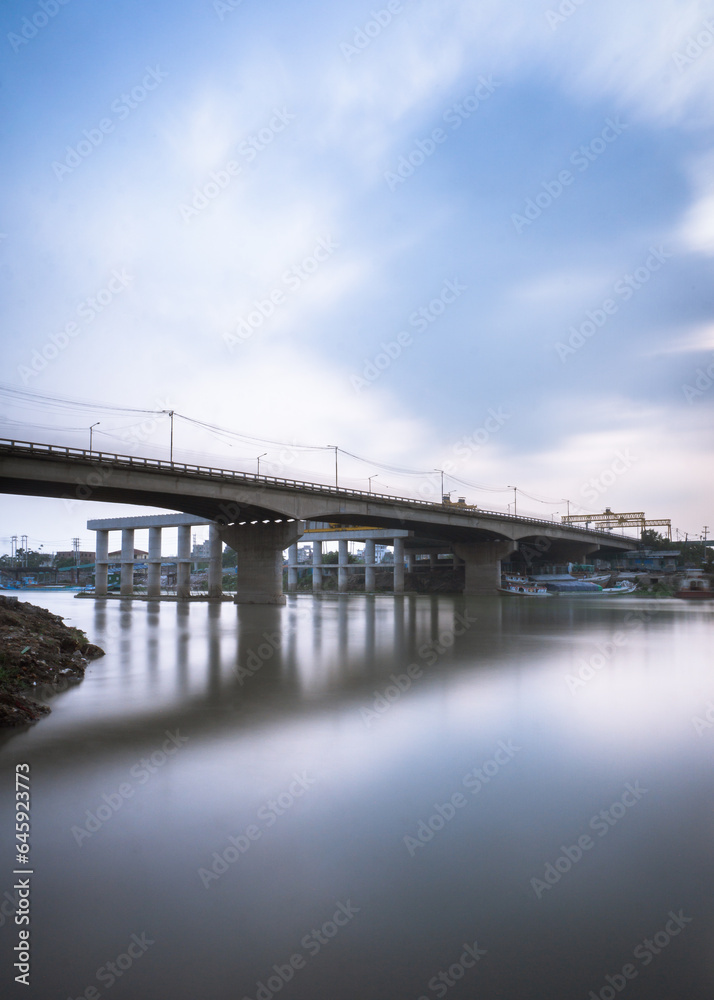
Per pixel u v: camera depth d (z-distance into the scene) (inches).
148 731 550.0
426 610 2628.0
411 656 1056.8
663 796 396.2
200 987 214.1
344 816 363.9
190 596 4559.5
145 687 767.7
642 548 7214.6
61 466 2314.2
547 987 215.3
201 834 339.9
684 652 1104.2
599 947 240.8
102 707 650.8
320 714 613.6
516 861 308.8
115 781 421.4
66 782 418.9
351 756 477.7
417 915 261.9
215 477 2751.0
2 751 489.4
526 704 658.8
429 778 428.8
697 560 6781.5
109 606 3270.2
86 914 262.8
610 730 553.3
